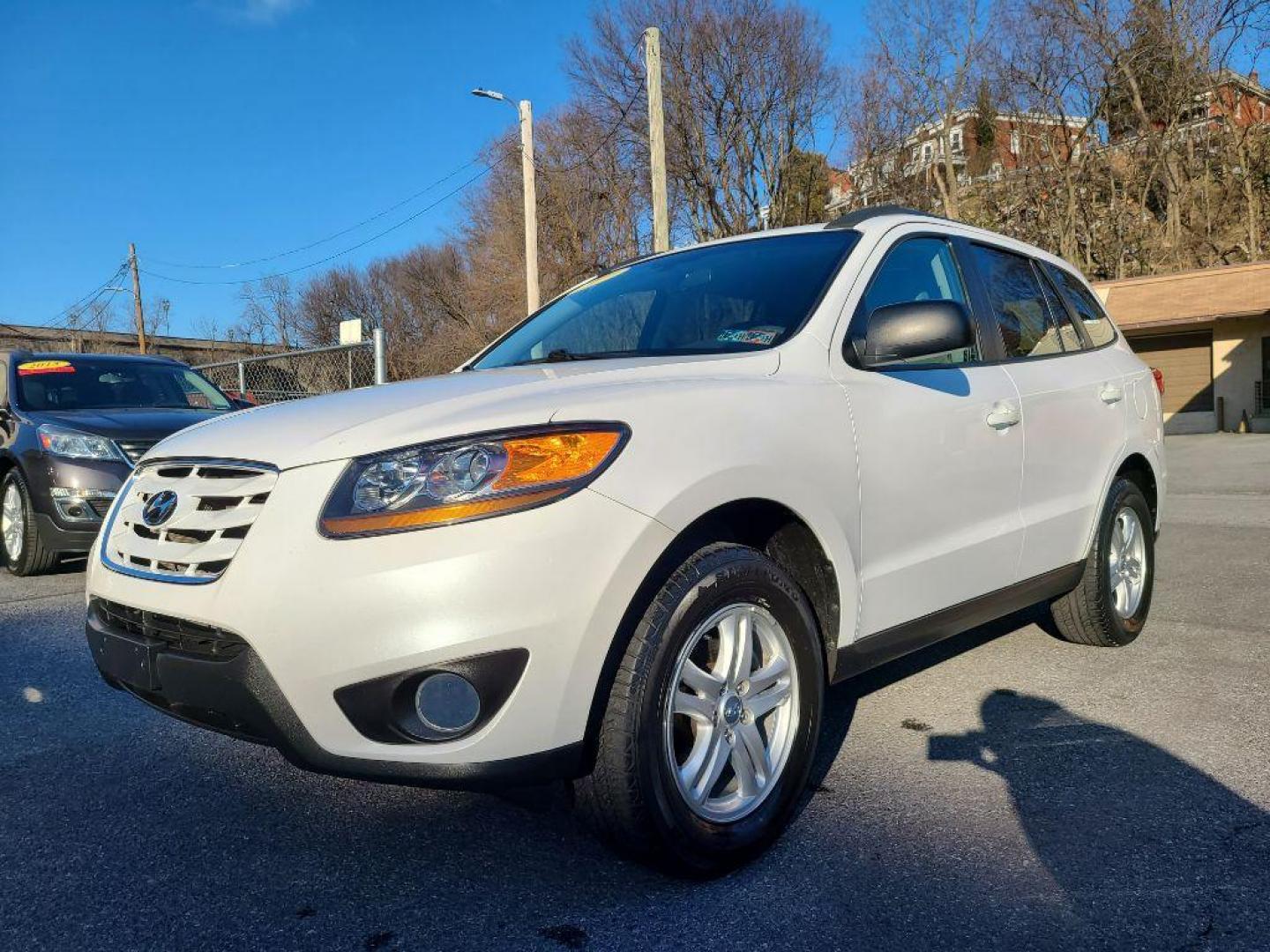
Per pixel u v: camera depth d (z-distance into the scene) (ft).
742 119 117.80
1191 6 103.04
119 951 7.04
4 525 22.35
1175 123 106.83
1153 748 10.34
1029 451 11.73
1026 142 114.21
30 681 13.84
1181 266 108.06
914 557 9.98
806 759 8.55
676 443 7.70
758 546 9.05
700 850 7.61
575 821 9.04
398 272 174.40
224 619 7.13
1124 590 14.28
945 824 8.71
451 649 6.76
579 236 122.83
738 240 12.30
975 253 12.46
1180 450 56.65
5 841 8.89
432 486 6.97
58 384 23.76
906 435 9.83
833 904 7.43
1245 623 15.39
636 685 7.25
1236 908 7.23
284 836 8.88
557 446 7.17
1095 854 8.10
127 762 10.80
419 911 7.50
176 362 26.73
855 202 119.85
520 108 69.46
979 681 12.77
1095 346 14.48
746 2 111.96
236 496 7.50
